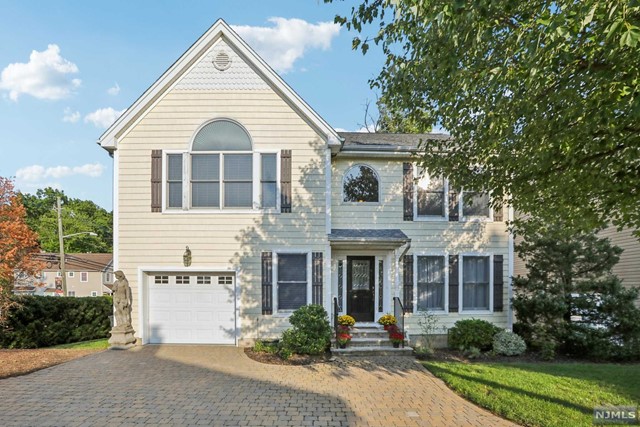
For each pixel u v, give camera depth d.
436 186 12.44
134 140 11.41
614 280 10.64
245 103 11.49
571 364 9.50
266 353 10.14
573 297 10.86
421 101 7.83
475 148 7.81
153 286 11.51
